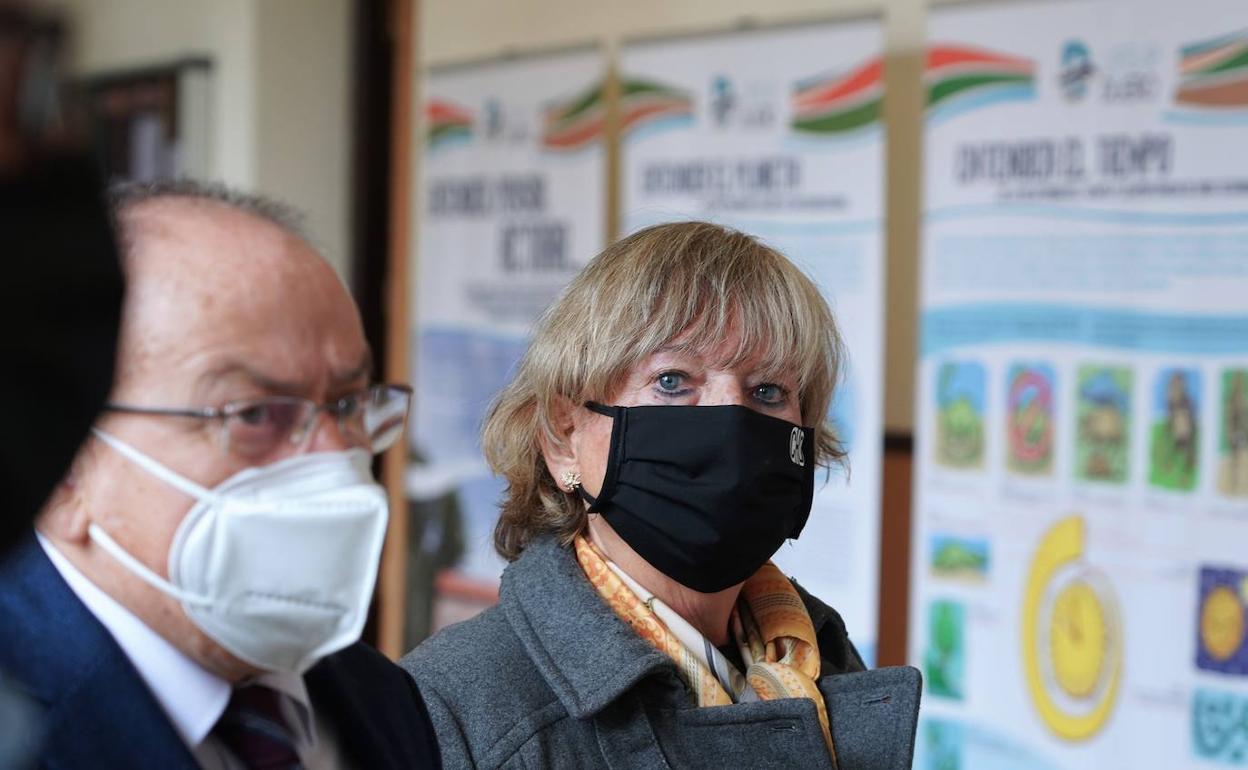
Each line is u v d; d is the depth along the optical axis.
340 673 1.22
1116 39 3.52
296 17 5.70
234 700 1.07
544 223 4.81
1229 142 3.39
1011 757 3.70
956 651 3.77
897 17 4.34
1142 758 3.53
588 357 1.61
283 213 1.09
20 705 0.93
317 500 0.99
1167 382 3.48
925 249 3.79
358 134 5.84
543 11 5.30
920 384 3.81
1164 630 3.50
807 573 3.94
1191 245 3.44
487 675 1.55
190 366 0.95
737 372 1.61
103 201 0.71
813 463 1.75
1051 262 3.62
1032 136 3.64
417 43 5.74
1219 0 3.39
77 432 0.72
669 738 1.55
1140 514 3.52
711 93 4.23
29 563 1.00
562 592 1.62
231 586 0.98
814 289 1.68
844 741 1.66
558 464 1.68
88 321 0.70
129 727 0.96
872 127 3.92
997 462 3.70
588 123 4.70
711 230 1.67
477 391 5.00
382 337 5.88
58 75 0.63
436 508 5.08
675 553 1.59
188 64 5.71
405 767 1.21
